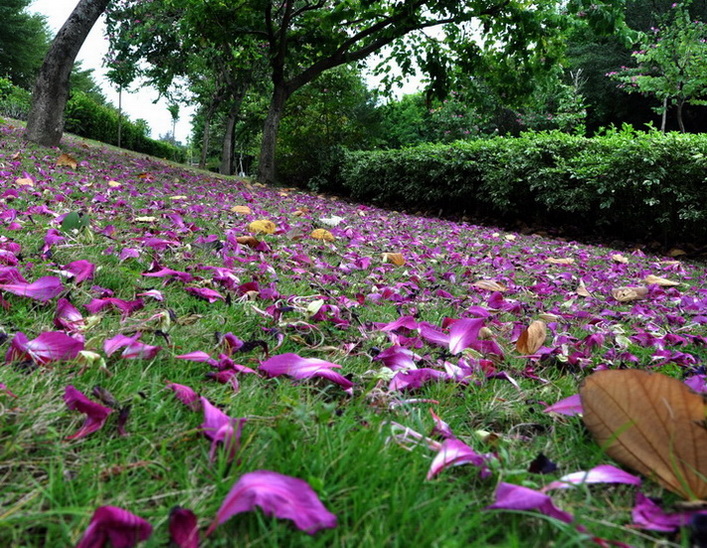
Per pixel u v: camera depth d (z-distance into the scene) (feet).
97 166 23.17
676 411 2.88
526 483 2.89
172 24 53.16
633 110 69.51
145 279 7.06
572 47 71.31
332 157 48.55
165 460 2.96
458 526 2.53
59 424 3.23
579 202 25.46
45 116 27.04
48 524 2.32
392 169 38.52
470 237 21.03
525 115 58.08
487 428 4.07
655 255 22.53
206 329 5.39
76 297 5.72
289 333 5.73
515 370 5.49
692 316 9.46
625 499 3.01
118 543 2.12
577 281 12.85
